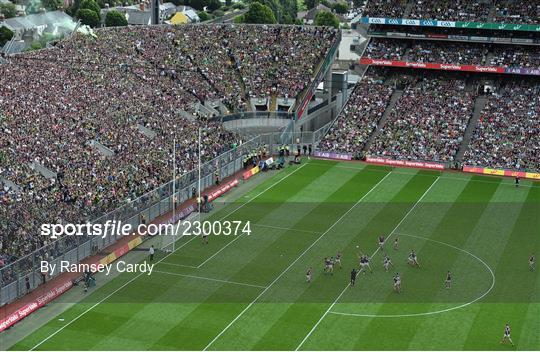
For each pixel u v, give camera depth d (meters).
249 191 109.38
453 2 148.88
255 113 137.75
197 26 158.75
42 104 115.19
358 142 130.50
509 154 123.69
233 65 149.12
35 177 92.94
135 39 152.38
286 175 118.00
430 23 145.25
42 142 103.19
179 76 143.00
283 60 149.88
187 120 126.94
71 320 69.06
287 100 141.75
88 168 99.38
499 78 144.25
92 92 125.44
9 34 185.75
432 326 68.44
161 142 114.38
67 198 90.12
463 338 66.12
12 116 108.38
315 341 65.44
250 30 157.50
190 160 111.12
